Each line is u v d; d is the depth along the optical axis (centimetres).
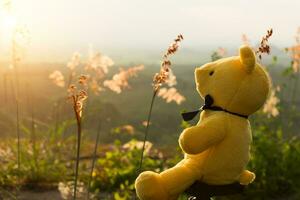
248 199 243
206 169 117
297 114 320
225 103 118
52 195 242
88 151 322
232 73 118
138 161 263
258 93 118
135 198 213
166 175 116
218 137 114
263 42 126
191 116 122
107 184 253
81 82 143
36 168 263
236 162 117
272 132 284
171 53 144
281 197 252
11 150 283
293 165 268
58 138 298
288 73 303
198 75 123
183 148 114
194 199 122
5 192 237
